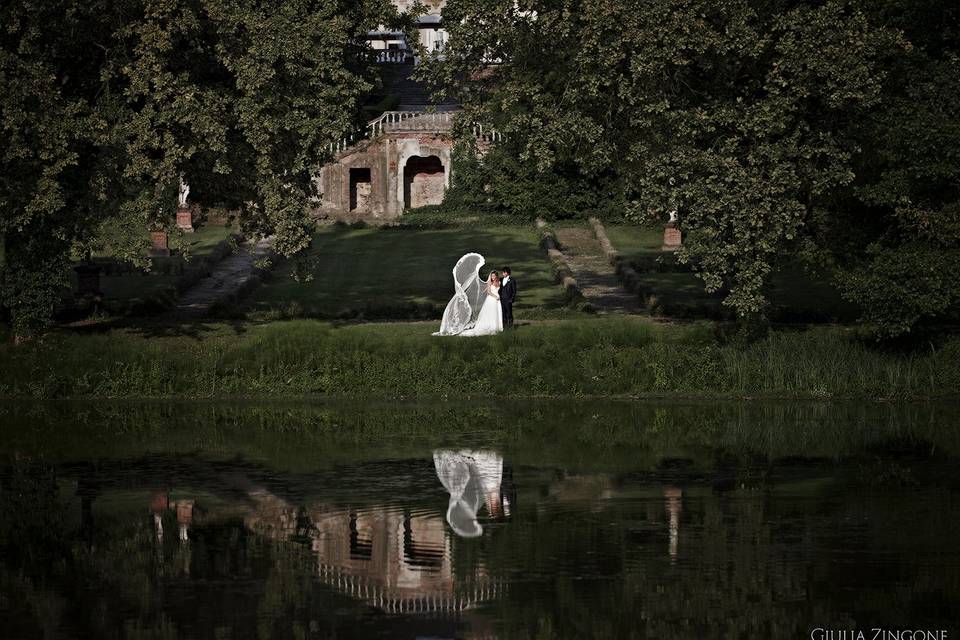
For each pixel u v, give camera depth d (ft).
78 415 109.91
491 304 132.87
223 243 210.59
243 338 129.90
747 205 116.06
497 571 60.75
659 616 54.24
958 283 111.86
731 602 55.98
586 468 85.20
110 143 119.85
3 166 119.96
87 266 148.05
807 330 131.03
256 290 175.63
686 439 96.58
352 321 149.48
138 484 80.43
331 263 201.46
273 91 124.06
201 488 79.05
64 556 64.03
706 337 125.59
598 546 64.95
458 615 54.39
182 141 125.90
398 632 52.37
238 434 99.81
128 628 52.95
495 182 243.60
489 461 87.81
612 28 117.91
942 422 103.86
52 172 116.16
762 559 62.39
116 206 128.88
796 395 117.29
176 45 126.82
